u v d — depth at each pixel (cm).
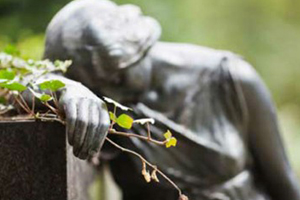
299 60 819
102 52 266
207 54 289
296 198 297
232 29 754
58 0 553
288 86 823
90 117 215
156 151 279
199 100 285
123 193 289
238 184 285
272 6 799
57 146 226
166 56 283
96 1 275
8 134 226
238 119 289
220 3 743
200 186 283
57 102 222
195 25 658
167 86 281
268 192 298
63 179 226
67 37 268
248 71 290
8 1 554
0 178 226
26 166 226
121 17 275
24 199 226
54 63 263
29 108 241
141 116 277
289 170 296
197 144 282
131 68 272
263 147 292
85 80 268
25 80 245
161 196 283
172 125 280
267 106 291
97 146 214
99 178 296
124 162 284
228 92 287
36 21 552
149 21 281
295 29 827
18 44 446
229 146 285
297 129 731
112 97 272
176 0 601
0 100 254
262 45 789
